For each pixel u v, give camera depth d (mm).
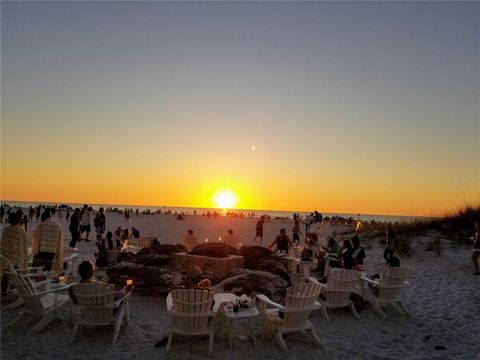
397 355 6578
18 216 8664
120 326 7039
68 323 7375
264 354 6379
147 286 9766
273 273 11172
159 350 6395
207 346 6465
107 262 13508
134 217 62531
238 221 59844
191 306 6125
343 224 43375
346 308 8922
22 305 8289
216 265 11484
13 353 6117
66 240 21328
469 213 19125
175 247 13398
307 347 6773
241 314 6535
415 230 19859
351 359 6352
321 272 13758
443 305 9531
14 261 8484
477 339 7418
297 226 21422
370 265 14898
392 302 8750
